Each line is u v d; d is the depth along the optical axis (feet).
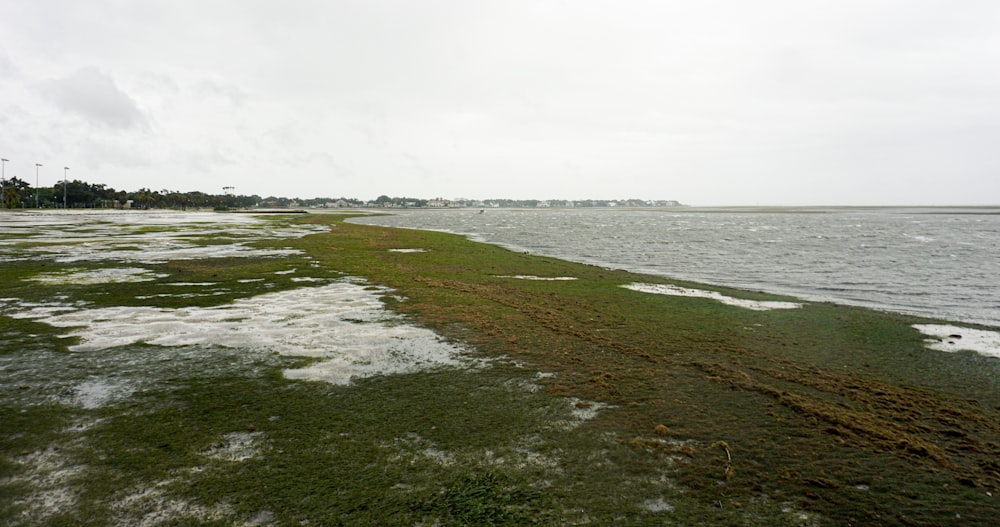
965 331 47.11
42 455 22.44
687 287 71.87
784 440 24.39
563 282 74.90
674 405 28.58
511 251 124.57
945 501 19.44
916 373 34.81
